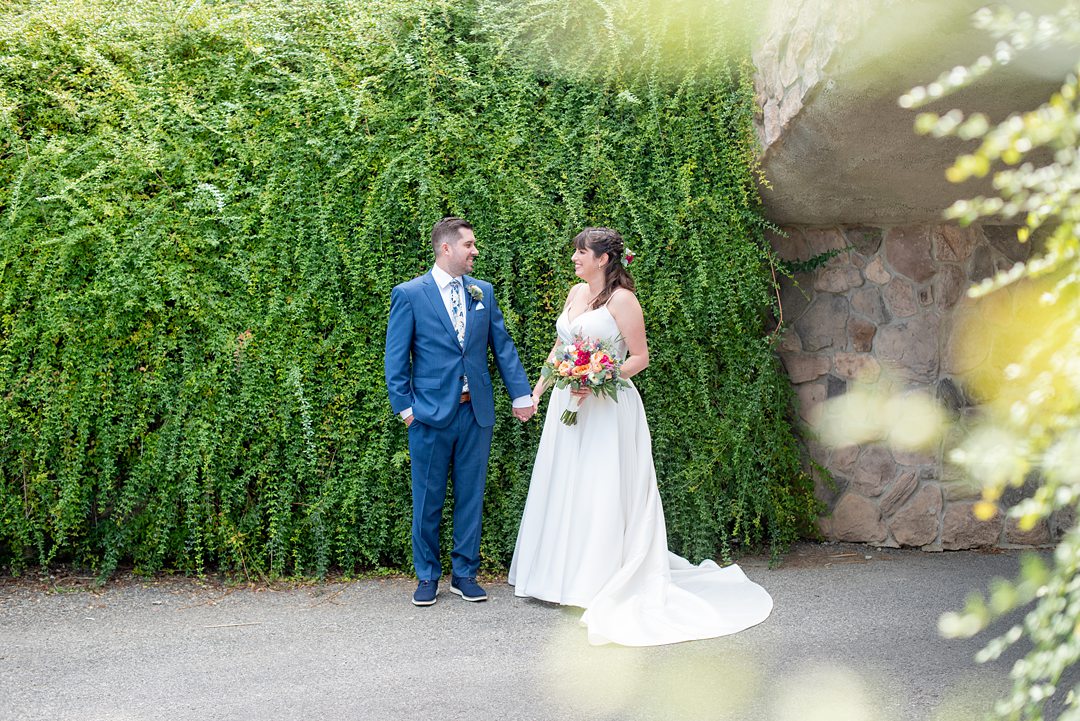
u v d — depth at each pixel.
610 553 3.91
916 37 3.48
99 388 4.30
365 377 4.48
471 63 4.79
